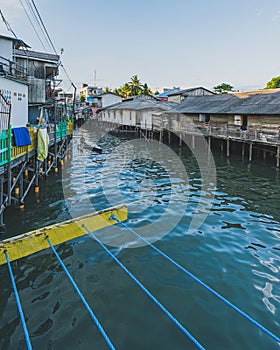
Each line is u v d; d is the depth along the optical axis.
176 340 5.31
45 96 22.75
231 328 5.59
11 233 9.31
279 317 5.86
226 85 64.12
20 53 23.44
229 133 24.56
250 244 8.91
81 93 91.56
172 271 7.46
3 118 10.62
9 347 5.14
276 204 12.66
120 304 6.22
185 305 6.21
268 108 21.84
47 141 14.72
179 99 43.38
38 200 12.56
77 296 6.45
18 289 6.65
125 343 5.22
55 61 24.39
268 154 22.92
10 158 9.05
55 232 7.20
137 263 7.82
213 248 8.65
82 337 5.35
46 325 5.63
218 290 6.70
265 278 7.14
